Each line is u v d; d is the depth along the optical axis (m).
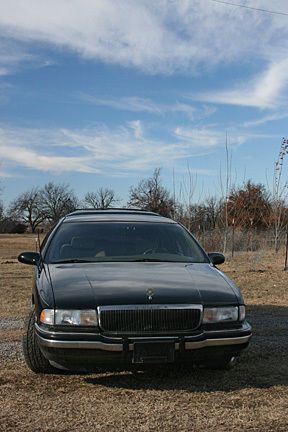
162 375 4.91
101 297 4.30
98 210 6.80
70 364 4.29
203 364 4.82
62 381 4.73
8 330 7.00
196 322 4.32
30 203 106.69
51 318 4.29
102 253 5.47
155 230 5.98
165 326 4.25
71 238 5.71
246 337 4.49
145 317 4.23
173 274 4.88
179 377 4.86
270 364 5.35
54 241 5.71
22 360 5.45
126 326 4.21
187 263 5.41
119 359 4.20
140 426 3.73
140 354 4.17
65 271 4.93
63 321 4.24
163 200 44.81
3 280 13.18
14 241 54.56
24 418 3.86
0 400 4.23
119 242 5.67
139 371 5.00
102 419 3.85
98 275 4.77
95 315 4.23
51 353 4.25
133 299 4.27
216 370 5.08
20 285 12.12
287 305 9.41
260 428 3.73
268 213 27.89
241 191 29.28
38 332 4.36
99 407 4.08
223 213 24.98
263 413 4.00
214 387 4.59
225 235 22.06
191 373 4.98
